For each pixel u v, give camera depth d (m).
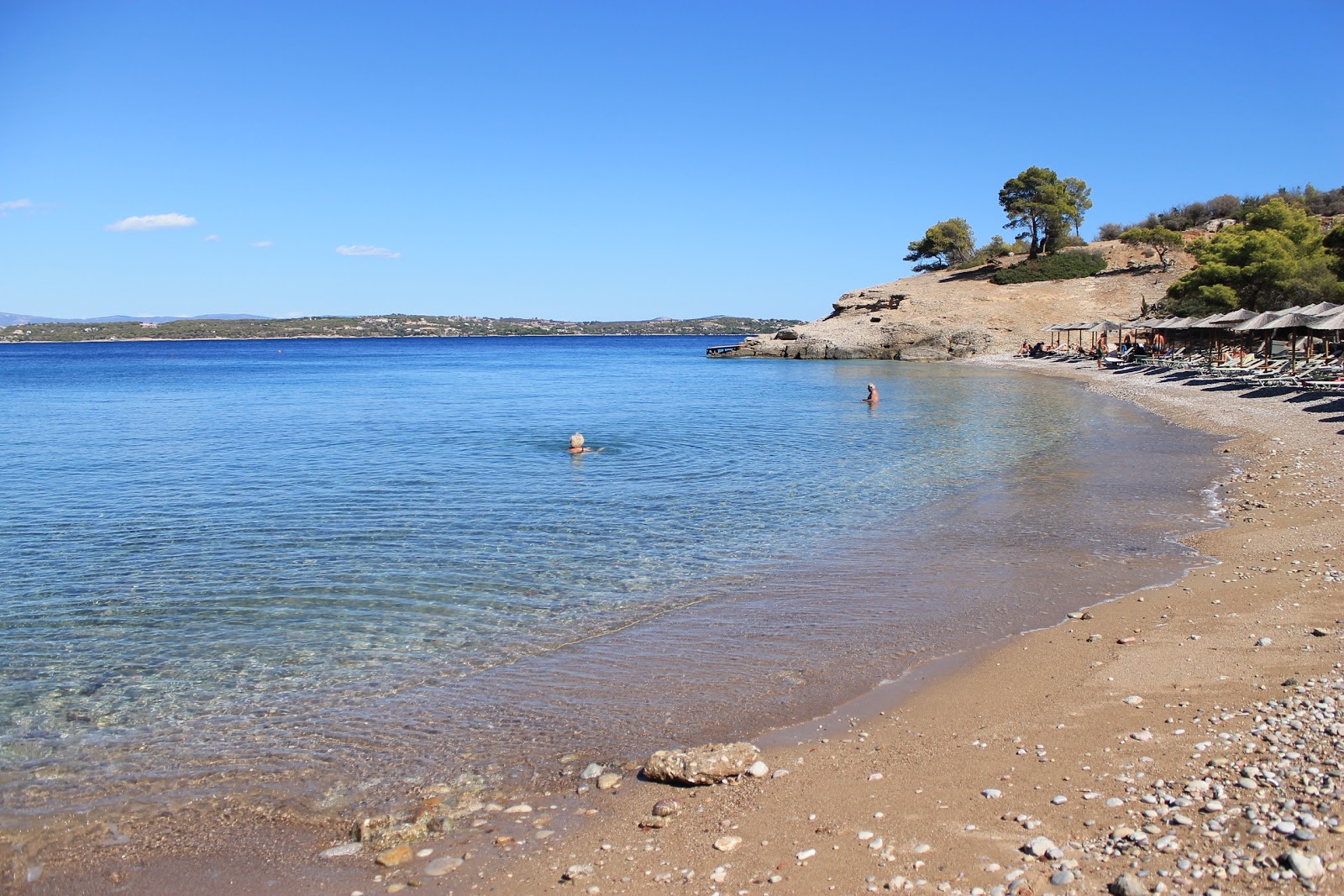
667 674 8.87
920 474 20.73
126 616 11.08
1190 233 105.00
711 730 7.57
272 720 8.05
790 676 8.73
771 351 90.88
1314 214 95.81
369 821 6.19
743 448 25.94
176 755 7.41
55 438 30.66
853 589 11.69
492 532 15.37
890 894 4.86
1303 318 32.31
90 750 7.53
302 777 6.97
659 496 18.56
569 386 59.69
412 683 8.83
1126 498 17.08
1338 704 6.72
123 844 6.08
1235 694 7.33
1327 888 4.41
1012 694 7.93
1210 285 58.44
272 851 5.92
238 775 7.03
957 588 11.59
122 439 30.23
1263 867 4.67
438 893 5.29
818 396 46.25
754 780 6.52
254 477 21.66
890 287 110.06
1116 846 5.08
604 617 10.74
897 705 7.92
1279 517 14.38
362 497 18.77
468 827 6.09
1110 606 10.46
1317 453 20.34
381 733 7.71
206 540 15.04
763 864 5.31
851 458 23.56
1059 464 21.62
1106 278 97.25
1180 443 24.45
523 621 10.65
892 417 34.47
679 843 5.68
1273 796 5.41
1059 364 66.31
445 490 19.50
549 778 6.79
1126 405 36.59
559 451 25.97
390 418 37.22
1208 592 10.65
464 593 11.84
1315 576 10.75
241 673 9.19
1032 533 14.50
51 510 17.73
